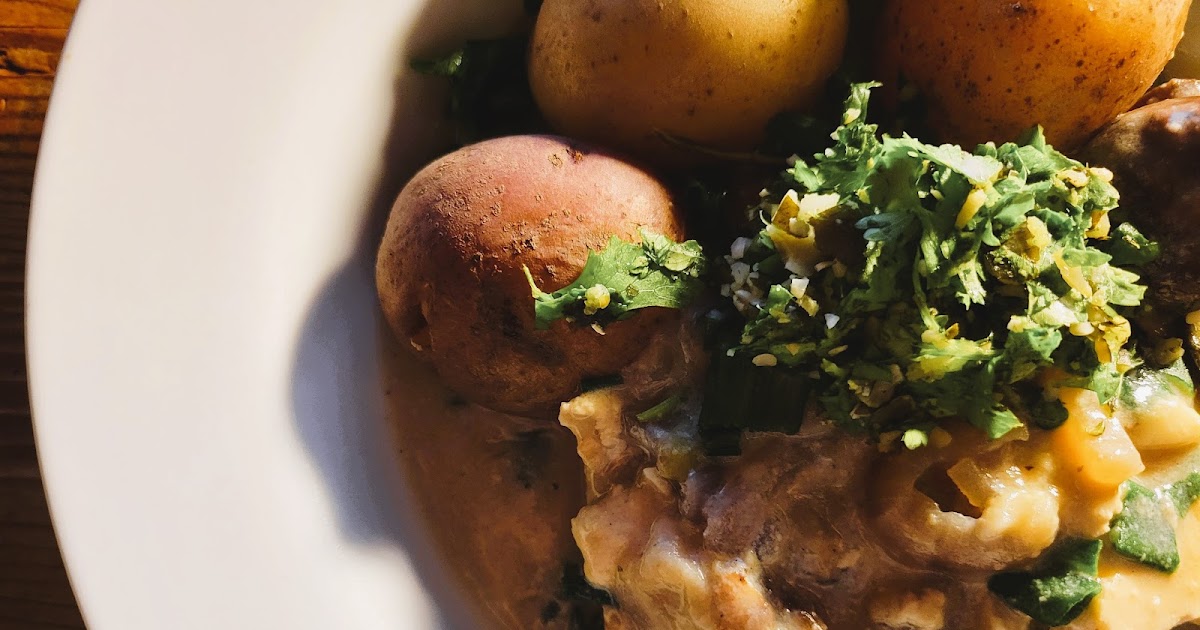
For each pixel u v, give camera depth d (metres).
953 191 0.23
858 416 0.24
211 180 0.24
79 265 0.24
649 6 0.24
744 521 0.24
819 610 0.24
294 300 0.25
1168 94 0.26
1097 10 0.24
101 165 0.24
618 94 0.25
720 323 0.25
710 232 0.26
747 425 0.24
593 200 0.24
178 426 0.24
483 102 0.27
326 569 0.25
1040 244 0.23
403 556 0.26
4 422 0.27
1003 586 0.24
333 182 0.25
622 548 0.25
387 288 0.25
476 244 0.24
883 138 0.24
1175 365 0.25
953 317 0.23
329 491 0.25
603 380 0.25
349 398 0.26
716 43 0.25
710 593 0.24
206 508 0.24
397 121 0.26
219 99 0.24
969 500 0.24
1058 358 0.24
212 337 0.24
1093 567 0.24
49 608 0.26
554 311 0.24
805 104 0.26
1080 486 0.24
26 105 0.27
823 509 0.24
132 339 0.24
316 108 0.25
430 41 0.26
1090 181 0.24
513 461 0.27
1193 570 0.25
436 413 0.27
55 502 0.23
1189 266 0.24
